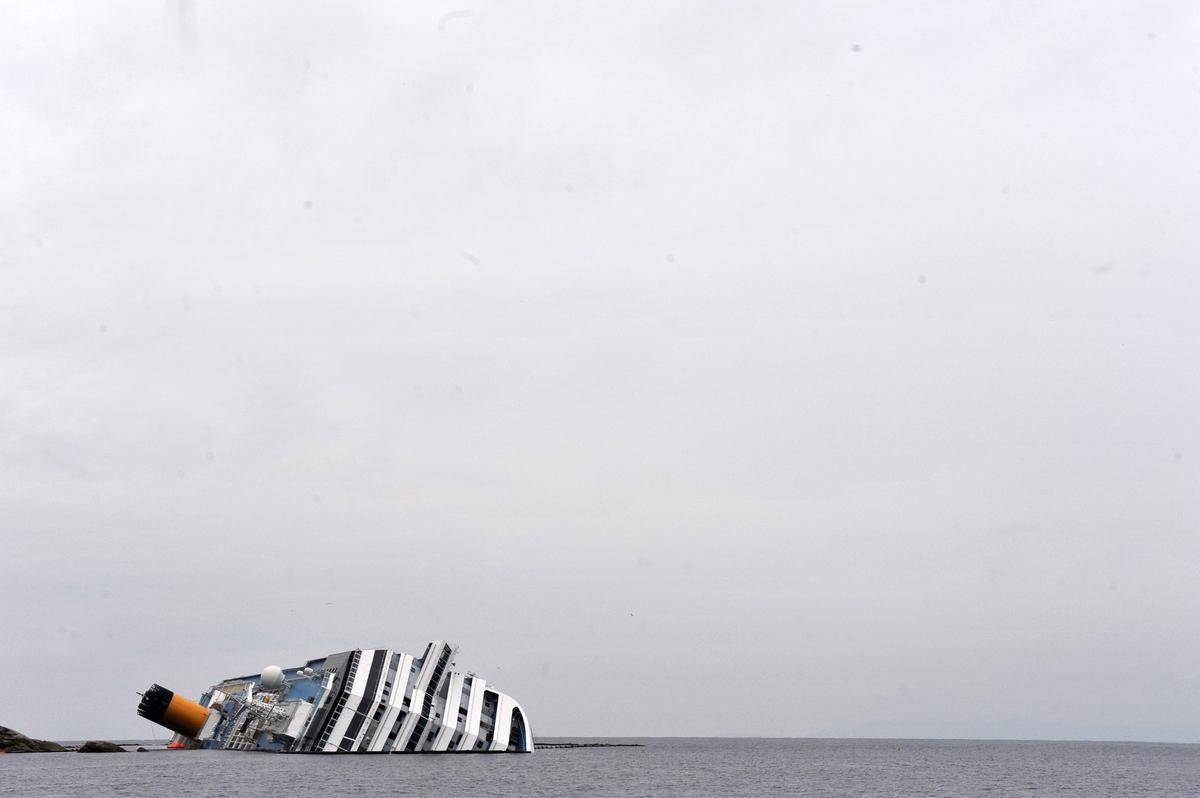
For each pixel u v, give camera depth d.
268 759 140.00
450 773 123.38
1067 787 139.88
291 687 153.38
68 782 110.06
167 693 156.75
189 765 131.38
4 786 106.75
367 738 140.75
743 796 114.31
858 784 140.12
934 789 132.62
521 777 124.94
